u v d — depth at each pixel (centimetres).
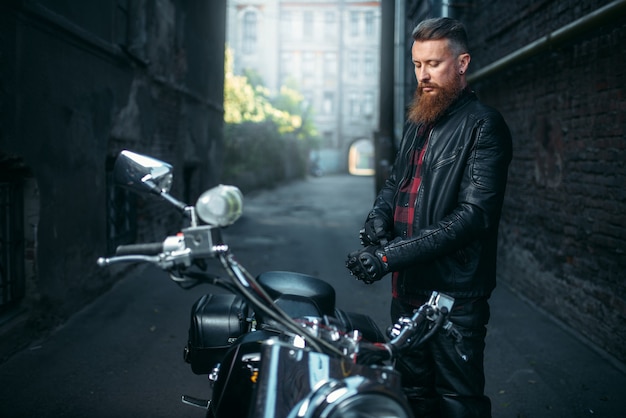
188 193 1180
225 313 268
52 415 354
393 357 174
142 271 767
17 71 448
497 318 568
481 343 235
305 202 1992
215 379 225
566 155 544
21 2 441
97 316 559
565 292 546
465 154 223
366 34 5097
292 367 162
